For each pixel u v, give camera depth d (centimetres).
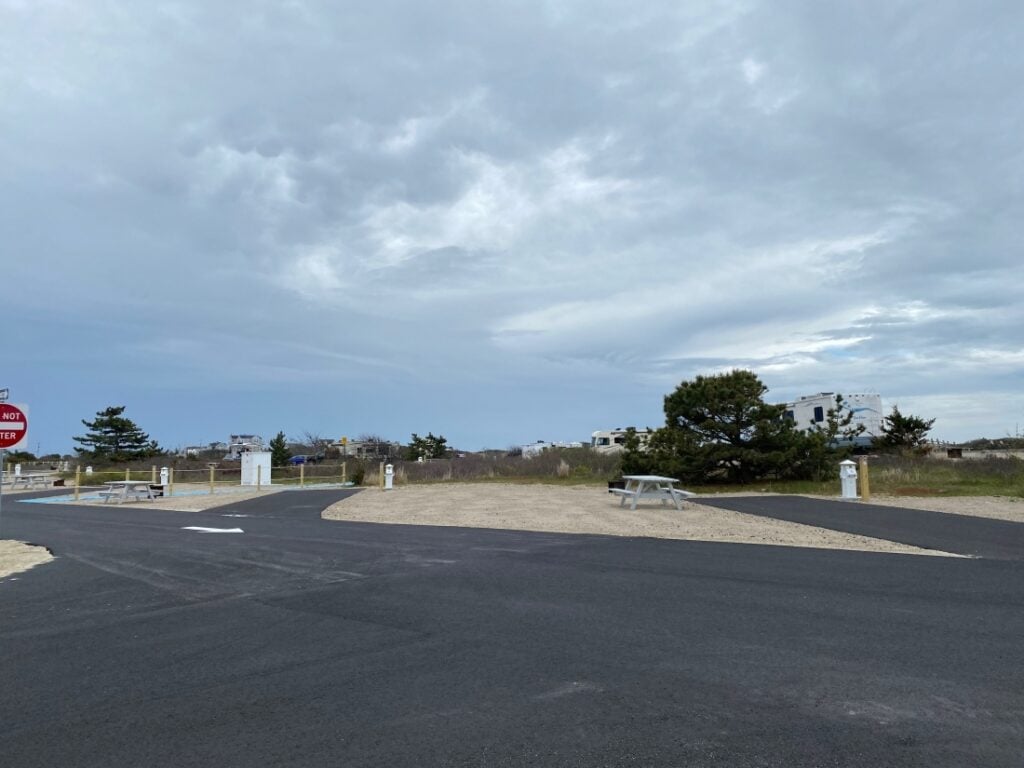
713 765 372
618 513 1694
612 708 453
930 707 447
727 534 1294
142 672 549
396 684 507
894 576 873
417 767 377
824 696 468
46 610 777
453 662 555
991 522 1430
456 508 1886
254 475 3484
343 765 382
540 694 481
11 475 4212
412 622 682
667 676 512
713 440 2477
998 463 2642
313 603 775
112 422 5438
